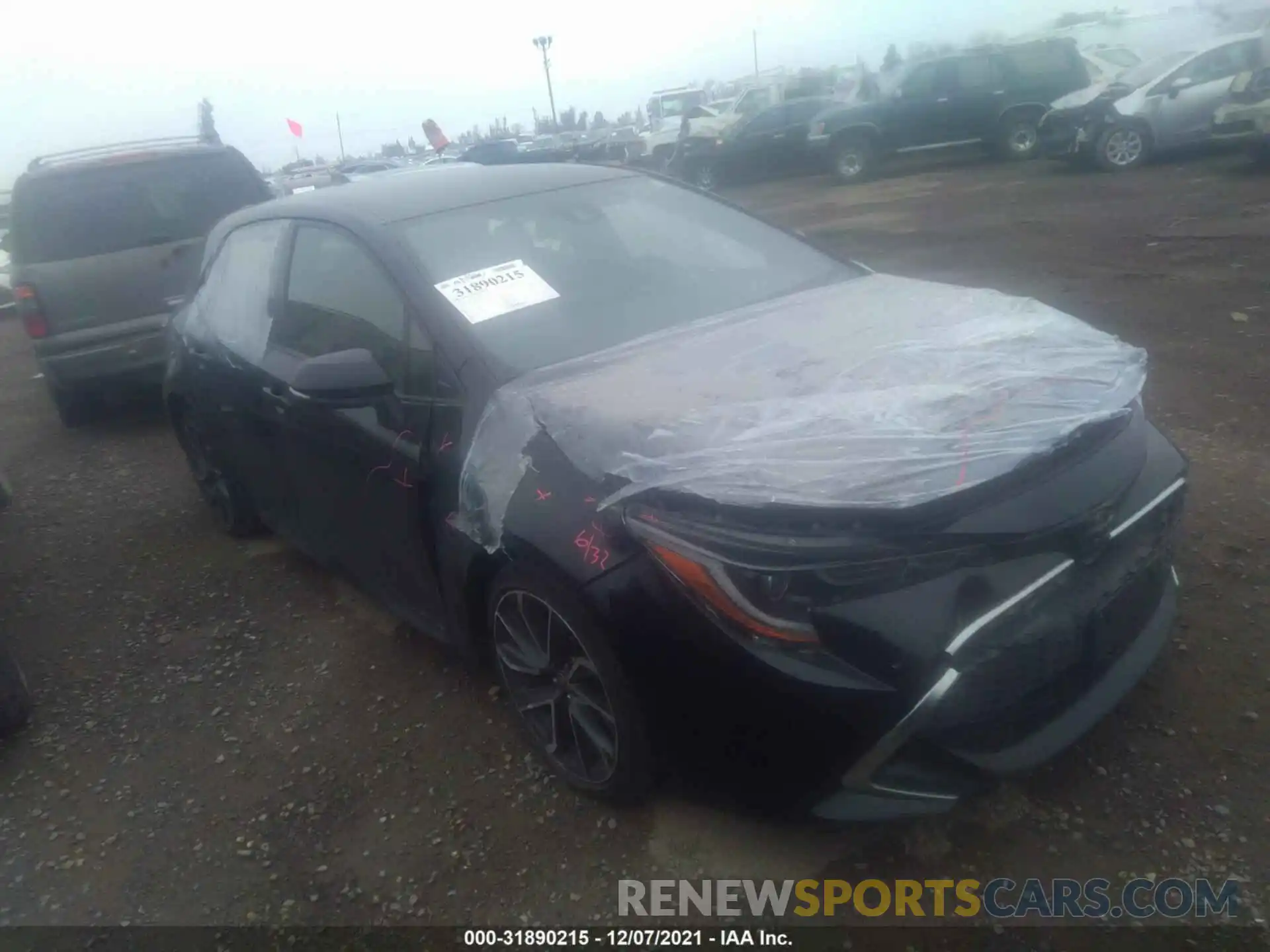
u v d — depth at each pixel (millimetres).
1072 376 2551
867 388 2541
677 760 2463
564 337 3109
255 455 4215
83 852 3012
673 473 2289
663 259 3615
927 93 18172
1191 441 4648
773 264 3768
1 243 13297
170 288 7020
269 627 4188
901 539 2152
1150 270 8039
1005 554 2246
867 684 2156
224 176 7453
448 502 2936
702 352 2928
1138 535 2605
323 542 3975
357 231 3482
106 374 6938
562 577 2510
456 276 3236
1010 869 2506
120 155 7195
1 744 3600
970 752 2328
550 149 29656
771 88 21344
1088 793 2682
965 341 2797
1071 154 14898
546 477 2594
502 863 2744
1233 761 2719
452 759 3186
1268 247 8250
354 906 2678
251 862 2879
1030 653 2316
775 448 2293
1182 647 3176
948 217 12453
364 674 3738
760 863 2625
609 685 2523
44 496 6109
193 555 5004
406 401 3111
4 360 10648
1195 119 14062
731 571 2213
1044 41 17734
